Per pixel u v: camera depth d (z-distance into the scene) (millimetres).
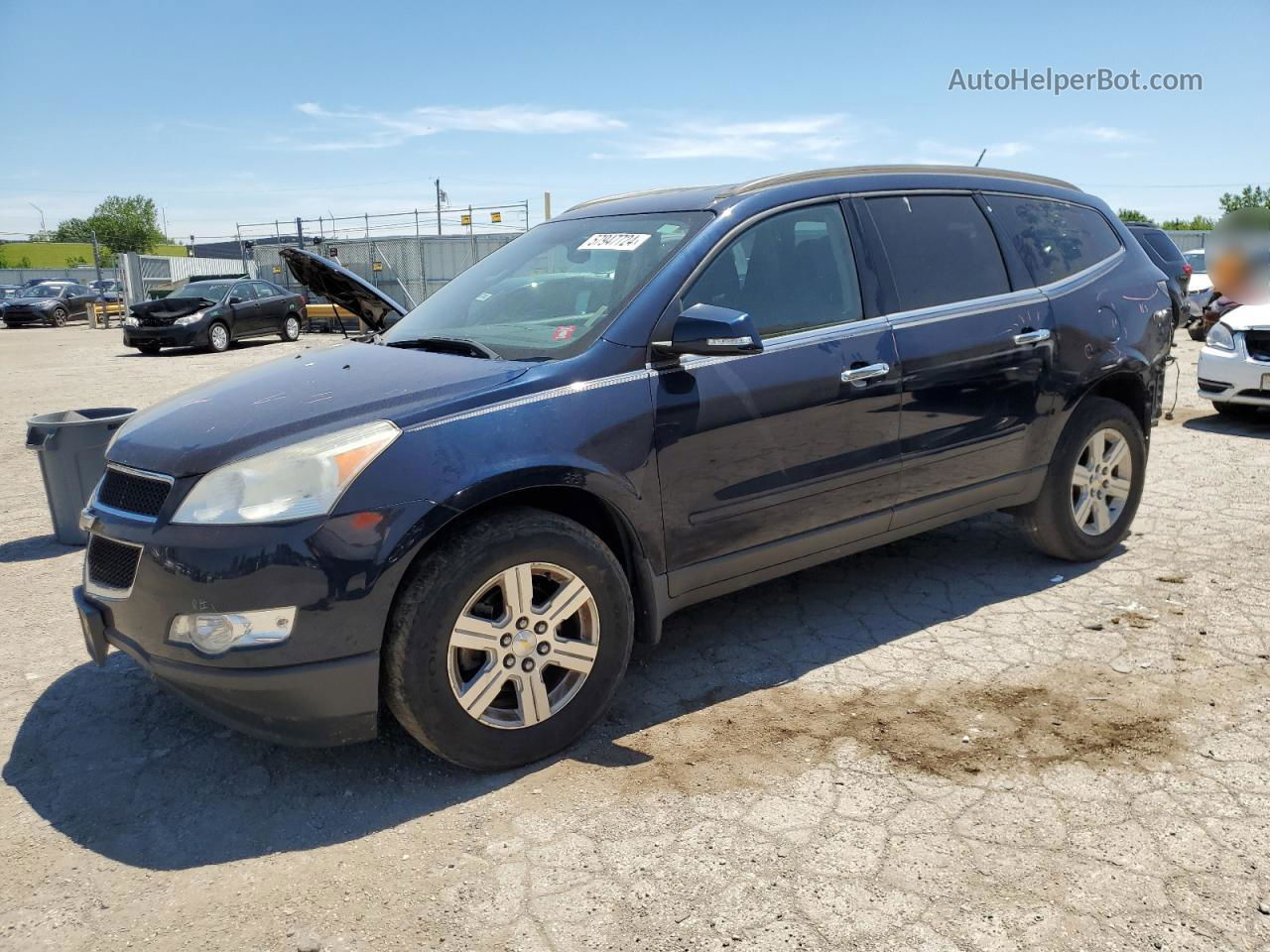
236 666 2721
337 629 2740
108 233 103312
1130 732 3223
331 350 3916
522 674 3045
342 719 2824
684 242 3537
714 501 3438
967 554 5109
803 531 3719
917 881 2504
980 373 4125
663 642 4113
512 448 2965
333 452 2783
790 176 3916
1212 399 8180
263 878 2613
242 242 28469
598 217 4117
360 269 27062
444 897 2504
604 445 3137
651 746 3238
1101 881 2482
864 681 3674
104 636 3029
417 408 2947
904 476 3963
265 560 2684
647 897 2475
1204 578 4633
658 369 3295
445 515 2836
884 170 4203
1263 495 6023
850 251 3895
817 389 3621
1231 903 2387
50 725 3512
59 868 2684
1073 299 4520
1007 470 4363
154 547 2783
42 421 5719
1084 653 3865
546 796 2951
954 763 3066
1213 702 3412
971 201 4395
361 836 2789
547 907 2449
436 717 2893
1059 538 4691
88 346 22172
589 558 3117
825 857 2611
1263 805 2789
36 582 5145
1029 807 2812
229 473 2785
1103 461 4789
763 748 3199
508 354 3355
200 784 3092
